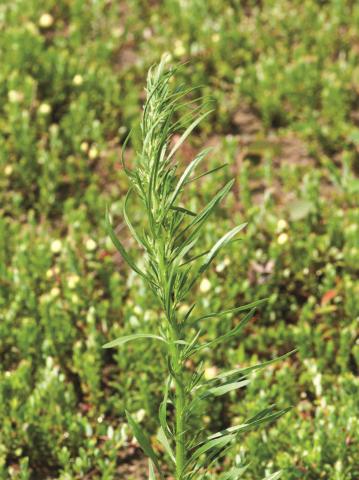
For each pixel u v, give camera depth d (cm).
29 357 156
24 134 196
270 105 209
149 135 103
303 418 148
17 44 221
